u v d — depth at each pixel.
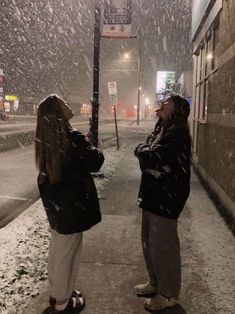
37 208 7.59
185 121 3.62
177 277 3.77
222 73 7.95
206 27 10.70
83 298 3.91
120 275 4.58
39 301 3.94
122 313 3.77
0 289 4.09
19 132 29.88
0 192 9.34
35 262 4.83
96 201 3.71
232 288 4.27
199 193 8.84
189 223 6.56
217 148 8.27
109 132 33.88
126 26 10.73
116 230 6.18
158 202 3.63
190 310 3.82
